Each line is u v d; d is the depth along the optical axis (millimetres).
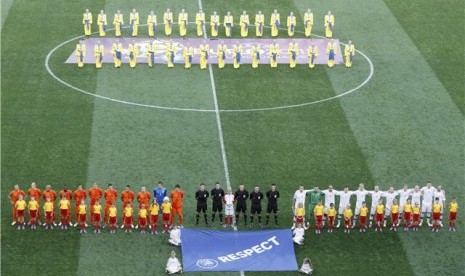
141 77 70062
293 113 65062
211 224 52875
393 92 68812
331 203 52094
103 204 54188
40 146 59781
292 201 54844
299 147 60625
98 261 49250
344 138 61938
